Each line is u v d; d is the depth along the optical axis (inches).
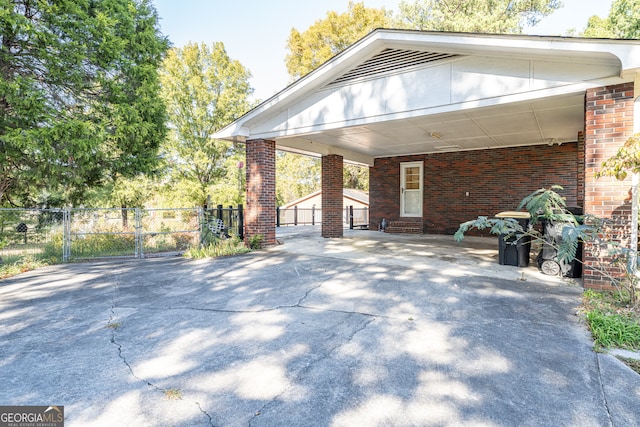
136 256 347.9
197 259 316.8
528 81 225.9
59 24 370.6
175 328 148.6
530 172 465.7
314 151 449.7
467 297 188.7
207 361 117.9
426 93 266.4
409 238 480.7
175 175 866.1
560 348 125.2
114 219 453.7
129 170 490.6
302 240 454.0
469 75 248.1
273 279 234.2
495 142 452.4
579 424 83.8
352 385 102.1
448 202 527.8
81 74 400.8
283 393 98.2
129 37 471.5
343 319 157.8
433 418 86.3
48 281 238.1
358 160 546.3
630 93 192.7
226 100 866.1
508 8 739.4
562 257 174.1
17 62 363.9
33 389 100.7
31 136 334.3
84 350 127.0
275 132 351.3
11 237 382.0
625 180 192.5
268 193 372.2
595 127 201.9
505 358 118.1
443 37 238.5
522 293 195.5
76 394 98.0
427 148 502.6
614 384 101.2
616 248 178.2
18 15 319.0
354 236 511.2
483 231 495.8
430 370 110.6
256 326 150.0
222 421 85.7
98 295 201.6
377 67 288.0
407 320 155.6
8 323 155.9
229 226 469.7
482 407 90.7
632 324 138.1
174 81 838.5
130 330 146.6
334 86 313.9
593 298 180.1
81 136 374.6
